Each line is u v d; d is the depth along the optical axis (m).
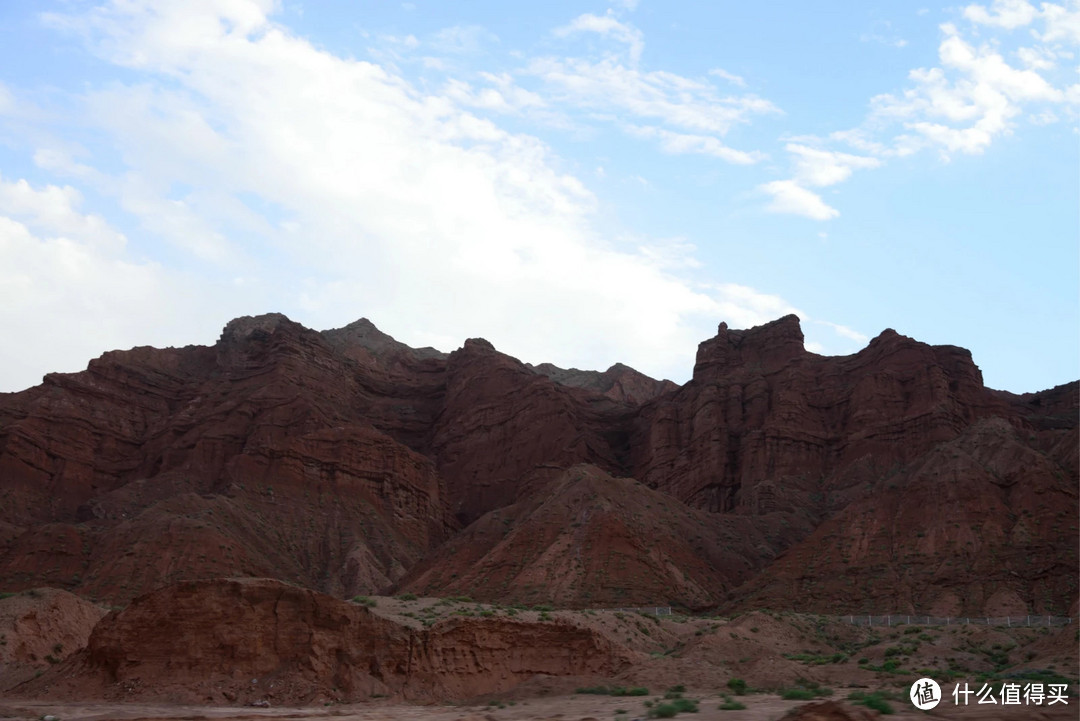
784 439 171.62
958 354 177.25
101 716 54.38
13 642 78.00
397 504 181.25
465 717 52.12
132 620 65.56
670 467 192.12
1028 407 192.50
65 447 187.25
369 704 63.03
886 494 127.75
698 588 126.00
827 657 80.62
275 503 168.25
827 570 119.12
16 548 144.00
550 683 67.19
